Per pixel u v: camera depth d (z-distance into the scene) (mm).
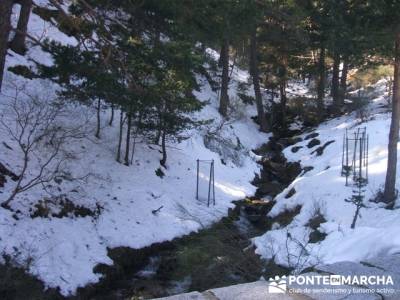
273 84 30594
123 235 11484
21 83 14703
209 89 28312
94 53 11227
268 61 29531
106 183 13188
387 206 12625
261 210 16266
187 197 15359
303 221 12930
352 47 12969
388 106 25125
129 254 11086
